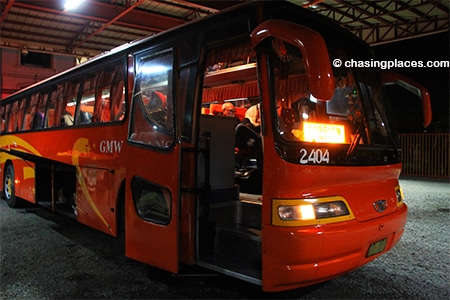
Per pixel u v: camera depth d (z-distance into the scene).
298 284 3.33
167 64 4.18
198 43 4.11
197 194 4.07
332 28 4.07
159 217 4.16
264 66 3.45
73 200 6.60
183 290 4.20
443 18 14.87
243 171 5.53
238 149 5.57
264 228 3.38
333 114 3.91
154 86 4.37
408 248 5.71
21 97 9.15
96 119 5.91
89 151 5.91
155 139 4.23
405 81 4.66
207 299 3.97
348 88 4.14
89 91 6.19
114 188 5.25
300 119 3.61
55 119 7.33
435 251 5.56
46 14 13.59
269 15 3.54
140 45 4.93
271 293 4.08
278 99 3.46
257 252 3.88
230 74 6.12
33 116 8.32
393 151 4.36
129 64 5.11
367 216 3.70
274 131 3.36
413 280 4.46
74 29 15.44
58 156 6.99
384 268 4.86
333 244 3.33
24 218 8.05
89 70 6.23
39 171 7.81
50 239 6.33
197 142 4.09
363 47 4.45
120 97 5.33
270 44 3.48
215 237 4.25
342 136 3.94
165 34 4.51
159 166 4.14
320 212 3.39
